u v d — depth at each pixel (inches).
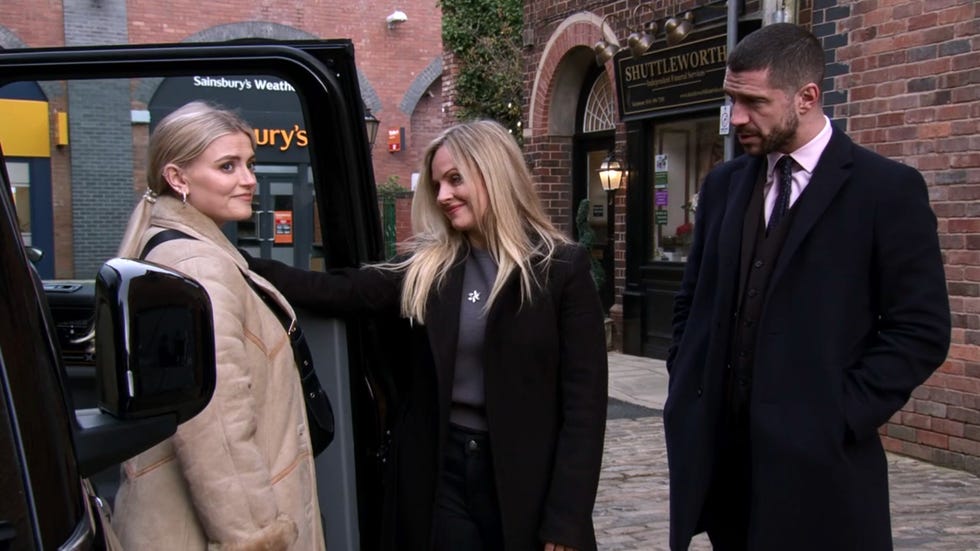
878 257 81.3
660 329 350.9
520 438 84.1
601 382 85.6
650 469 204.5
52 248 516.4
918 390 202.4
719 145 318.7
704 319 92.0
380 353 95.7
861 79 210.7
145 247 73.3
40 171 517.0
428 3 762.8
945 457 197.0
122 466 69.4
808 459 79.7
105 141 527.5
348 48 91.2
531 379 84.7
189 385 48.6
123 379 46.6
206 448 64.3
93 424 48.1
